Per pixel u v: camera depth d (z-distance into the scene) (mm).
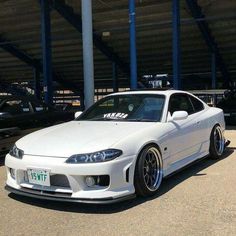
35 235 4371
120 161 5094
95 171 4918
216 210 5027
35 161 5152
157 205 5254
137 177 5379
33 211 5125
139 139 5492
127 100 6910
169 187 6086
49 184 5078
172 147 6234
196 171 7105
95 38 22438
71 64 27875
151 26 19906
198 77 30047
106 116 6672
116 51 24406
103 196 4930
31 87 35062
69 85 32844
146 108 6555
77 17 19547
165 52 24062
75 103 37469
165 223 4629
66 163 4980
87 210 5117
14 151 5590
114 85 25516
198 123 7227
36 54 26125
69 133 5773
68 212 5062
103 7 18406
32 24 20844
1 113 8328
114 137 5387
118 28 20516
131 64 12844
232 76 28016
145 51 24031
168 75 29094
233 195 5621
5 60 27188
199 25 19250
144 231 4406
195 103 7625
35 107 9367
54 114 9773
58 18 19844
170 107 6617
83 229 4504
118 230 4449
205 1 17547
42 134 5918
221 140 8227
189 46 22797
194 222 4645
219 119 8164
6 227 4617
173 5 15914
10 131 8398
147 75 29172
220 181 6379
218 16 18656
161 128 6047
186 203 5316
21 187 5367
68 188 5039
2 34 22609
